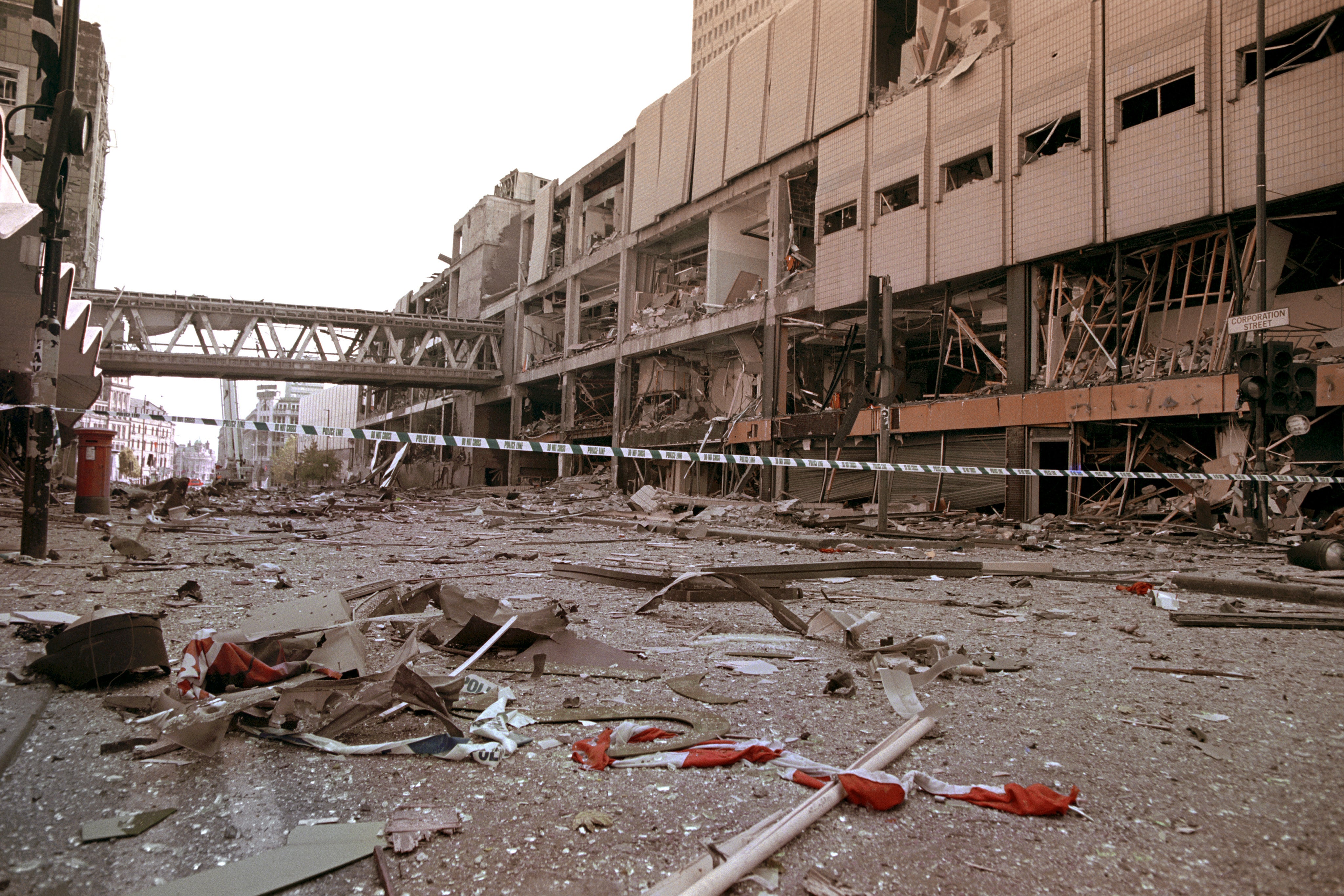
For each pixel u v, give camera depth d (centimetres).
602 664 404
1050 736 300
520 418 5256
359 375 4828
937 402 2377
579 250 4731
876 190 2627
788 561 1023
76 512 1312
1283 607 658
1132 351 2123
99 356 2419
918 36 2597
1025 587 787
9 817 206
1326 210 1683
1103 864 197
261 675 315
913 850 202
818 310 2820
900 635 514
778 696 351
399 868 186
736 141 3322
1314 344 1784
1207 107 1769
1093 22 2000
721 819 219
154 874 179
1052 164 2091
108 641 334
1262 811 232
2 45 3253
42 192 677
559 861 191
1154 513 1822
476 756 260
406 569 816
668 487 3681
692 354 3869
